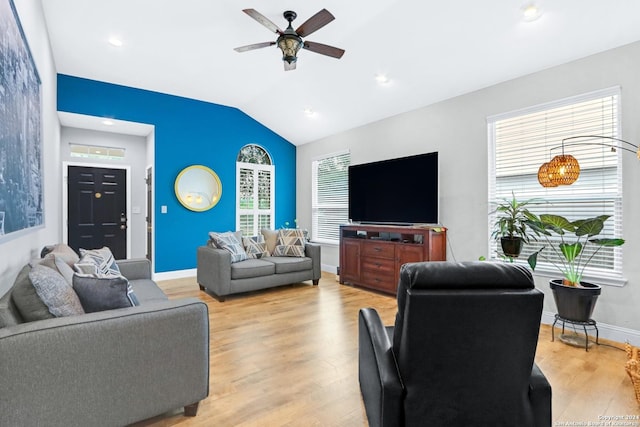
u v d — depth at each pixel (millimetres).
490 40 2928
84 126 4996
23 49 1833
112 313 1487
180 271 5141
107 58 3900
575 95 2885
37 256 2582
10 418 1219
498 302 1071
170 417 1687
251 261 4238
